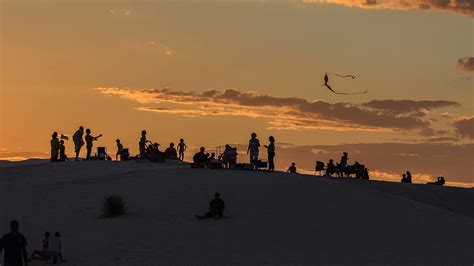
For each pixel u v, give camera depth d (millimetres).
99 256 59156
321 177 85875
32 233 67188
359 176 98312
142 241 63469
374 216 72062
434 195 90688
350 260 56688
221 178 81875
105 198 74312
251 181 80750
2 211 73812
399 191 89625
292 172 91812
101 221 70000
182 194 76688
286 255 58656
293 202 74812
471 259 57219
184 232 65938
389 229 67875
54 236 58031
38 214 72688
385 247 61656
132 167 92250
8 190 81938
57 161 100188
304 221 69562
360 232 66688
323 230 67062
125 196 76812
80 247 62406
